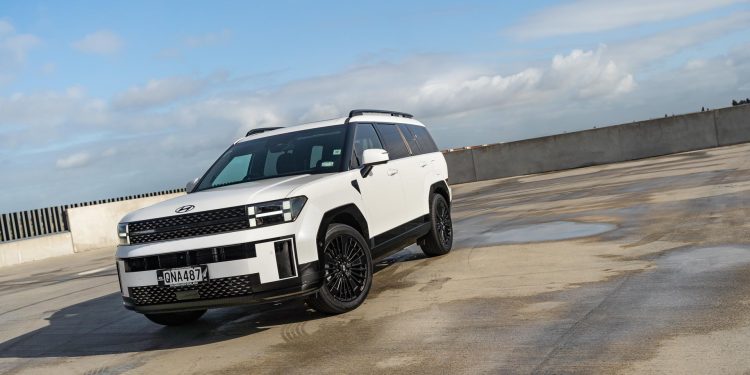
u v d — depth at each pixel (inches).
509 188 719.1
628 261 238.4
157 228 200.5
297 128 263.1
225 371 169.3
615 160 888.3
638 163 784.3
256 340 197.3
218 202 196.9
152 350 203.3
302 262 195.9
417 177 285.7
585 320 171.9
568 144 910.4
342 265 216.5
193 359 185.8
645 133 874.1
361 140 253.9
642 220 330.6
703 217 313.6
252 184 225.9
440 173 311.0
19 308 332.5
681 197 395.2
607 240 286.5
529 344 157.9
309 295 205.9
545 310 186.2
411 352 163.5
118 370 184.7
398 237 257.9
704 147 848.9
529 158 930.1
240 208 192.5
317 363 164.9
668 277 207.2
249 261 188.5
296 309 234.8
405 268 287.0
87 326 256.7
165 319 231.5
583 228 331.9
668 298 183.3
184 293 194.1
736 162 573.3
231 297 189.8
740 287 185.6
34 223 738.8
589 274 225.0
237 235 190.4
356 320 204.1
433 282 247.4
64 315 290.7
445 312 198.8
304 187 206.2
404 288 243.9
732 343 142.5
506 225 391.2
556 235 321.1
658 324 161.5
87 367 191.8
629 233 297.4
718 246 244.8
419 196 284.8
